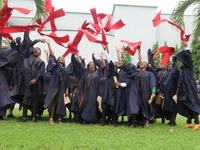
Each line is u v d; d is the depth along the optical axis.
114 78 5.90
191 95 5.67
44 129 4.69
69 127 5.19
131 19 26.23
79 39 5.78
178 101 5.98
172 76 6.45
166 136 4.53
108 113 6.14
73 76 7.07
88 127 5.31
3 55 5.59
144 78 5.78
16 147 3.28
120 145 3.66
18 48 5.87
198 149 3.58
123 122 6.77
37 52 6.00
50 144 3.53
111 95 5.91
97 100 6.23
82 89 6.21
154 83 5.70
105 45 6.05
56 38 5.86
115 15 26.14
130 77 5.85
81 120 6.20
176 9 8.48
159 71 7.29
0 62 5.57
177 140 4.17
